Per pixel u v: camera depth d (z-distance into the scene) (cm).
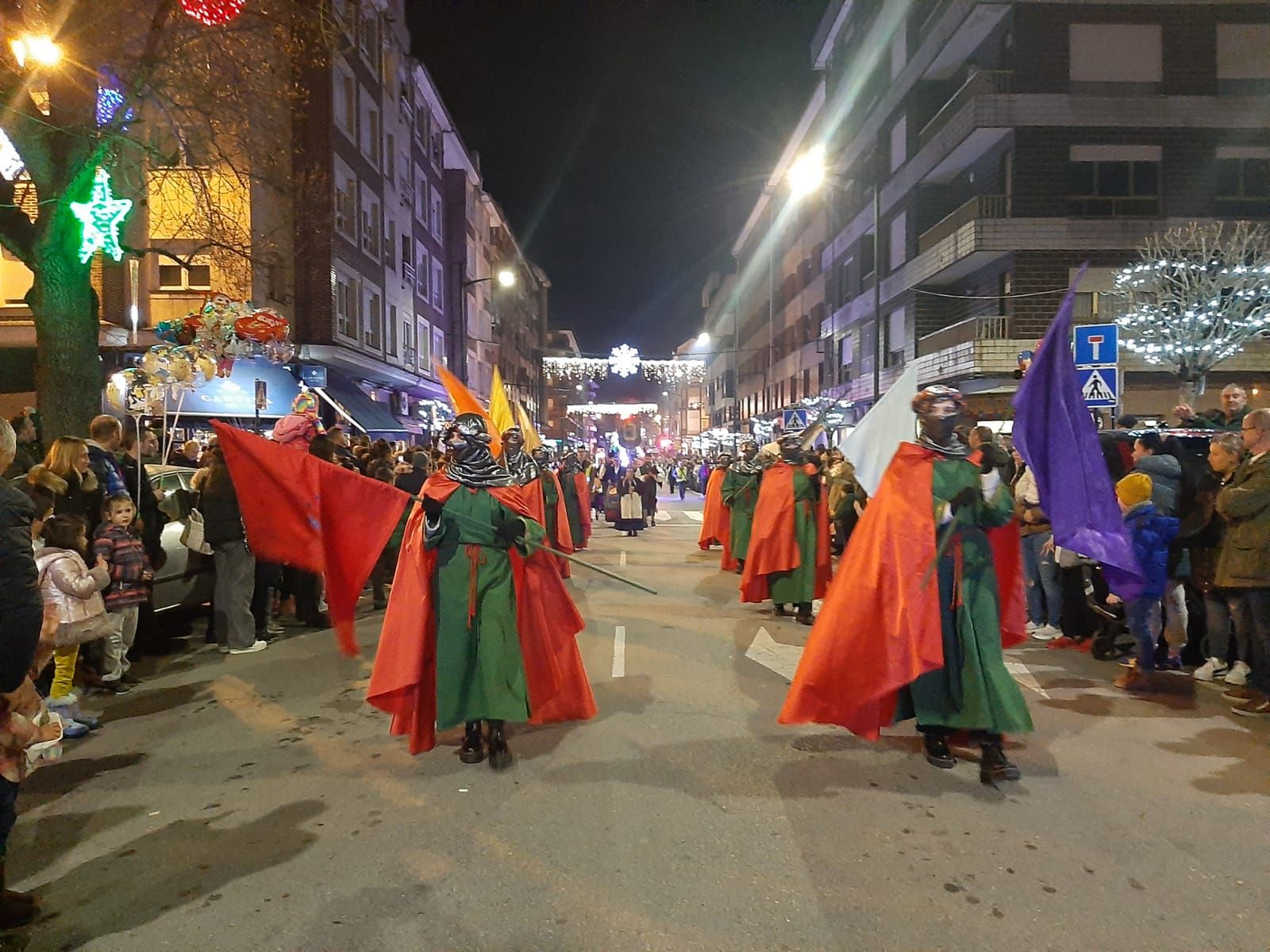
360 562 523
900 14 3125
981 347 2362
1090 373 1103
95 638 557
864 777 486
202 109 1215
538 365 7856
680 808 444
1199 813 438
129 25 1221
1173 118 2438
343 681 705
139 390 951
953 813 438
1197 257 2119
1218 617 690
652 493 2403
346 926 339
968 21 2541
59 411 1012
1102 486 522
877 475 545
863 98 3588
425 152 3553
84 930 340
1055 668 740
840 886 366
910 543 473
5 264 1869
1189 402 2012
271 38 1381
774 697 644
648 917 343
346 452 1050
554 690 538
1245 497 594
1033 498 852
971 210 2542
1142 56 2466
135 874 383
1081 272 520
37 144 995
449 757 524
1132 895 359
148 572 704
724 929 335
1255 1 2459
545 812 441
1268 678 595
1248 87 2481
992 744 480
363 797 464
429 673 513
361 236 2562
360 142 2544
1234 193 2453
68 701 571
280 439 797
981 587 486
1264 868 381
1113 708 622
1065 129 2433
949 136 2619
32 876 383
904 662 460
